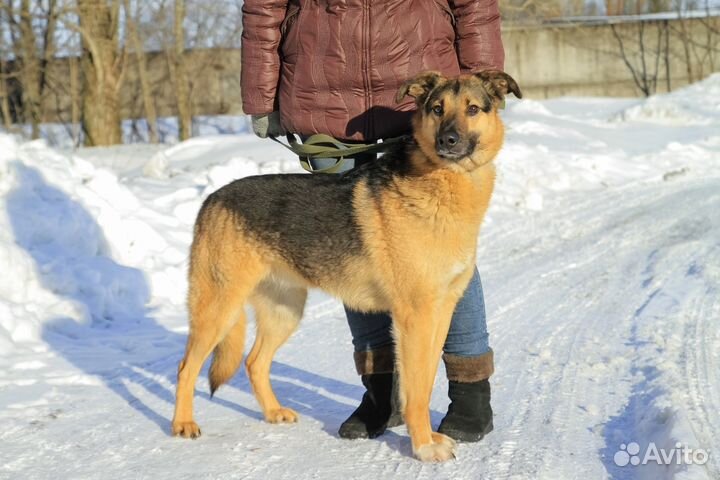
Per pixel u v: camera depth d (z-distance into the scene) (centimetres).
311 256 427
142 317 675
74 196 762
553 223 1080
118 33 2161
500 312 677
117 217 770
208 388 525
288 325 468
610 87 3053
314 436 428
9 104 2659
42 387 504
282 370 548
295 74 437
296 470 378
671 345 549
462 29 433
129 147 1939
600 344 574
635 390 474
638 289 725
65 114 2698
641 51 2989
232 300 443
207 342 442
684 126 2162
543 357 552
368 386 425
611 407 451
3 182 716
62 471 380
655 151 1719
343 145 442
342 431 422
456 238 390
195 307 448
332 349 592
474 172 393
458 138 380
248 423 453
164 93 2862
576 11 3650
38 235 697
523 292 741
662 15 3297
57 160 857
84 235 724
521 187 1299
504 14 2814
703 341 557
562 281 777
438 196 387
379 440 420
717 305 646
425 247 390
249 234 441
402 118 430
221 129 2806
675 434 372
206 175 1148
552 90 3044
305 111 438
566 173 1427
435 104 396
